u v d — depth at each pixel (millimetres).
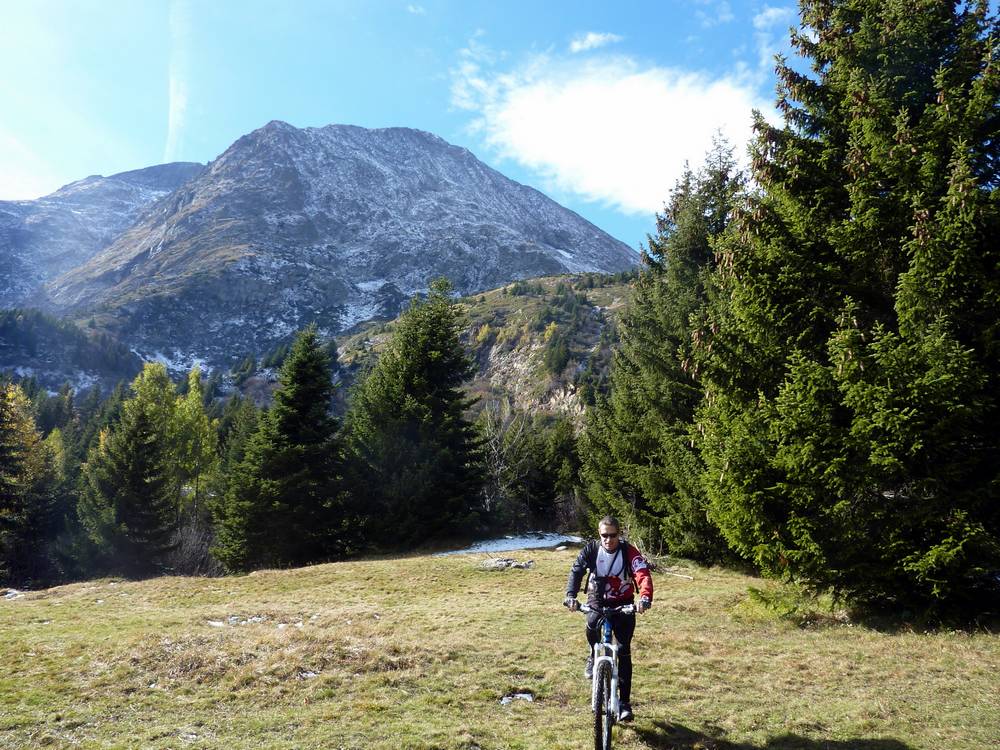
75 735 5676
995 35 9734
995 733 5480
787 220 11070
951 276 8547
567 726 5957
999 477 8422
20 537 42625
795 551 9773
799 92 11414
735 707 6461
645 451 22875
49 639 9781
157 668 7633
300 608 14164
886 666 7590
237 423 55625
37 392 104688
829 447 9547
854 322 9203
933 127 9250
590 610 5562
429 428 31562
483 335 155625
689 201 22125
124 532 36031
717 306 13414
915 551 8859
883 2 10766
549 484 41250
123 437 37781
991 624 8766
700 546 19047
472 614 12602
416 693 6934
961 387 8273
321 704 6551
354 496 31500
